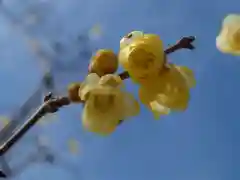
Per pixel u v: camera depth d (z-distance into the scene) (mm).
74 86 134
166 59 130
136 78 128
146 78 128
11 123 234
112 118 125
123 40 131
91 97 125
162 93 127
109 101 125
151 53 126
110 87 125
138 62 126
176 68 129
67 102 141
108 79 126
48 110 145
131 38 130
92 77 127
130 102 126
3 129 232
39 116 148
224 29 136
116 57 132
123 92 126
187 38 138
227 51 135
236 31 134
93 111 125
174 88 126
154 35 129
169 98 126
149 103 128
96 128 124
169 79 127
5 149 153
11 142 153
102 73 130
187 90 127
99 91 124
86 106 125
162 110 128
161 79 127
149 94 128
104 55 131
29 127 151
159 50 127
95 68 131
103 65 130
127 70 128
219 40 136
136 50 126
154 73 127
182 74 128
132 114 126
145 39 128
